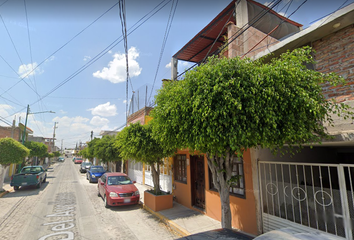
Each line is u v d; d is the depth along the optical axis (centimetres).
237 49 803
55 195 1205
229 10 927
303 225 451
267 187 536
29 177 1384
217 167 453
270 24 951
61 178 2108
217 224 652
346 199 387
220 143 343
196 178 848
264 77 349
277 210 510
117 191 909
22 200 1069
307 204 450
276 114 338
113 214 816
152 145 819
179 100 401
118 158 2025
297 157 597
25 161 2570
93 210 874
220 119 332
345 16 432
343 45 471
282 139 343
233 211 614
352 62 454
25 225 681
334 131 435
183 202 898
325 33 492
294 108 339
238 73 364
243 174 593
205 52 1236
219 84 348
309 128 360
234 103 322
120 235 598
